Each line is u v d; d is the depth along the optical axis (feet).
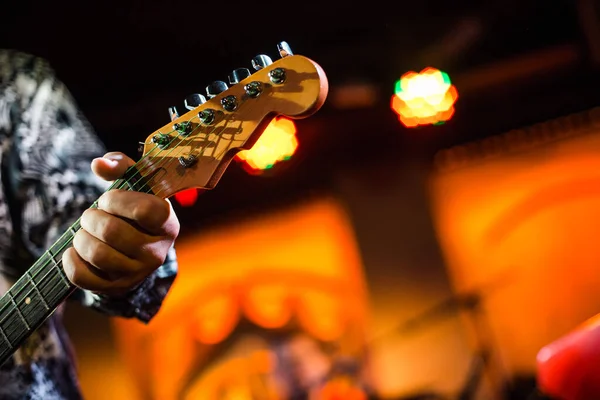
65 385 4.01
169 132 3.29
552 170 18.26
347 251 18.71
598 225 18.17
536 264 18.45
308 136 17.54
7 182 4.01
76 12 12.73
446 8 14.74
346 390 17.20
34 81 4.21
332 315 18.57
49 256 3.43
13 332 3.51
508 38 16.38
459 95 17.37
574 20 15.65
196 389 18.29
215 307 18.60
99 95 14.90
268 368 18.30
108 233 2.88
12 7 12.21
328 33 15.20
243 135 3.12
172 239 3.03
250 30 14.49
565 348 4.16
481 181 18.65
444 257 18.54
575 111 17.66
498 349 18.22
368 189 18.61
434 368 17.80
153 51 14.35
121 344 18.29
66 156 4.11
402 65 15.67
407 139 18.43
